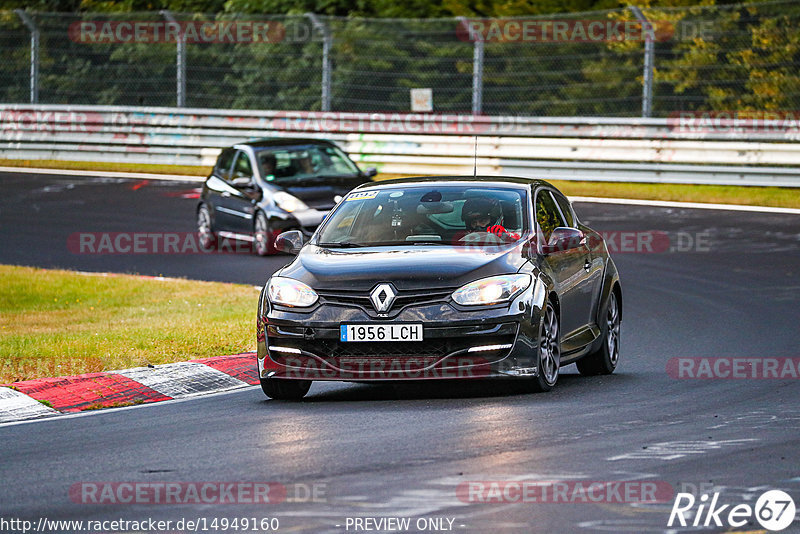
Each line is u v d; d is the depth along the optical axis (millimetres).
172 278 55344
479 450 22844
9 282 54750
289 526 18141
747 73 87000
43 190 85688
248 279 54562
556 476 20766
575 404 27797
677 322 42688
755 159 78000
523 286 28562
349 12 104938
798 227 65000
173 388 31359
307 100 100062
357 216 31797
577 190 79438
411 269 28422
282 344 28828
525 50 95188
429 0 103000
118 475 21719
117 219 74000
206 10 114875
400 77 97812
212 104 105625
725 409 27141
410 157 87125
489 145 85188
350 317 28094
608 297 33906
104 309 47688
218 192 63938
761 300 46875
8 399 29672
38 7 119062
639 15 82562
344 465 21891
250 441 24344
